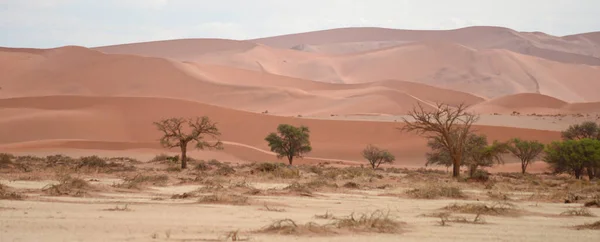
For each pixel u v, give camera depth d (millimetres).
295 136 183875
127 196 49531
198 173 95750
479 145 133375
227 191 54062
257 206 43688
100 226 30000
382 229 32000
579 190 79625
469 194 63469
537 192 72875
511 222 38531
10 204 38594
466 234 31812
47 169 90062
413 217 39844
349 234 30078
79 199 44688
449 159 148875
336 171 108688
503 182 93438
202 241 26172
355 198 55344
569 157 141875
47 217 32969
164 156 137125
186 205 42375
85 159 105438
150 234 27953
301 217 37656
